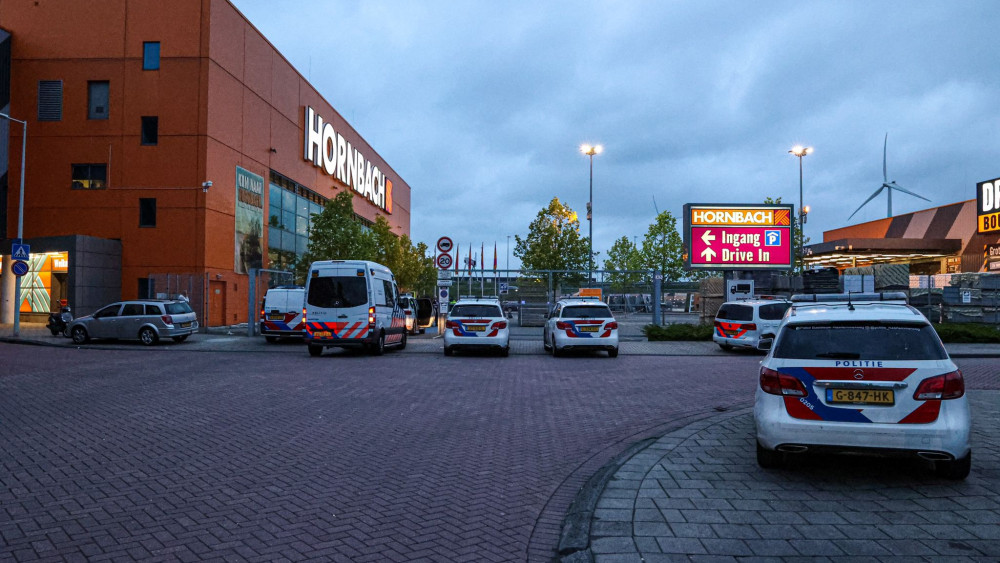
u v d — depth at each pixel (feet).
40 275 91.20
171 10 86.79
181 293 83.41
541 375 40.40
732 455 19.42
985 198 125.49
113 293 85.56
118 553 11.75
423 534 12.97
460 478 17.13
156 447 20.31
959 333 67.87
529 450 20.43
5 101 87.97
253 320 75.87
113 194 86.79
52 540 12.36
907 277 88.63
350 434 22.49
